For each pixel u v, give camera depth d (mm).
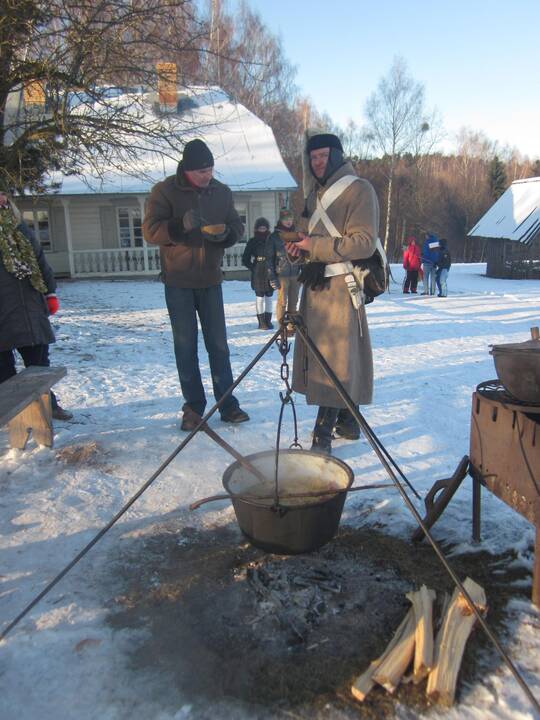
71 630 2219
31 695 1915
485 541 2766
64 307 12789
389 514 3072
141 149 8742
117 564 2664
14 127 9008
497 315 11430
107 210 21203
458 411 4816
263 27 30391
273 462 2920
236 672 1997
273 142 22781
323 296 3621
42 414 3930
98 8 7484
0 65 7891
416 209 52906
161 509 3186
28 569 2631
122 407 4992
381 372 6281
